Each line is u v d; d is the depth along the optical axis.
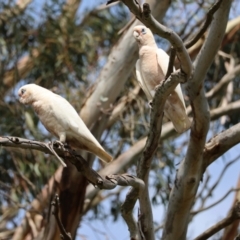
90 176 6.14
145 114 14.38
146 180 6.97
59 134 6.76
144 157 6.80
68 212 11.02
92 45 15.12
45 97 6.88
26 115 13.38
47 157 14.19
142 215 7.38
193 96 7.56
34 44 15.34
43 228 11.97
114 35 16.22
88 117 11.66
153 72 7.36
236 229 12.59
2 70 14.75
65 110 6.76
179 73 6.02
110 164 12.44
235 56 15.76
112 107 11.88
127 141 14.30
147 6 5.23
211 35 7.45
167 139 13.59
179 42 5.68
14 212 15.14
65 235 6.72
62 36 14.84
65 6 16.20
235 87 16.14
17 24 14.93
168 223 8.16
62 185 11.05
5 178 14.43
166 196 13.54
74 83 14.89
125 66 11.76
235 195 13.63
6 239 15.09
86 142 6.71
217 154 8.09
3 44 14.53
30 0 16.00
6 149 13.49
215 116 13.07
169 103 7.09
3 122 13.89
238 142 8.07
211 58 7.48
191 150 7.90
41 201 12.46
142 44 7.52
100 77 11.87
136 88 13.56
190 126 7.53
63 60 14.61
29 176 13.80
